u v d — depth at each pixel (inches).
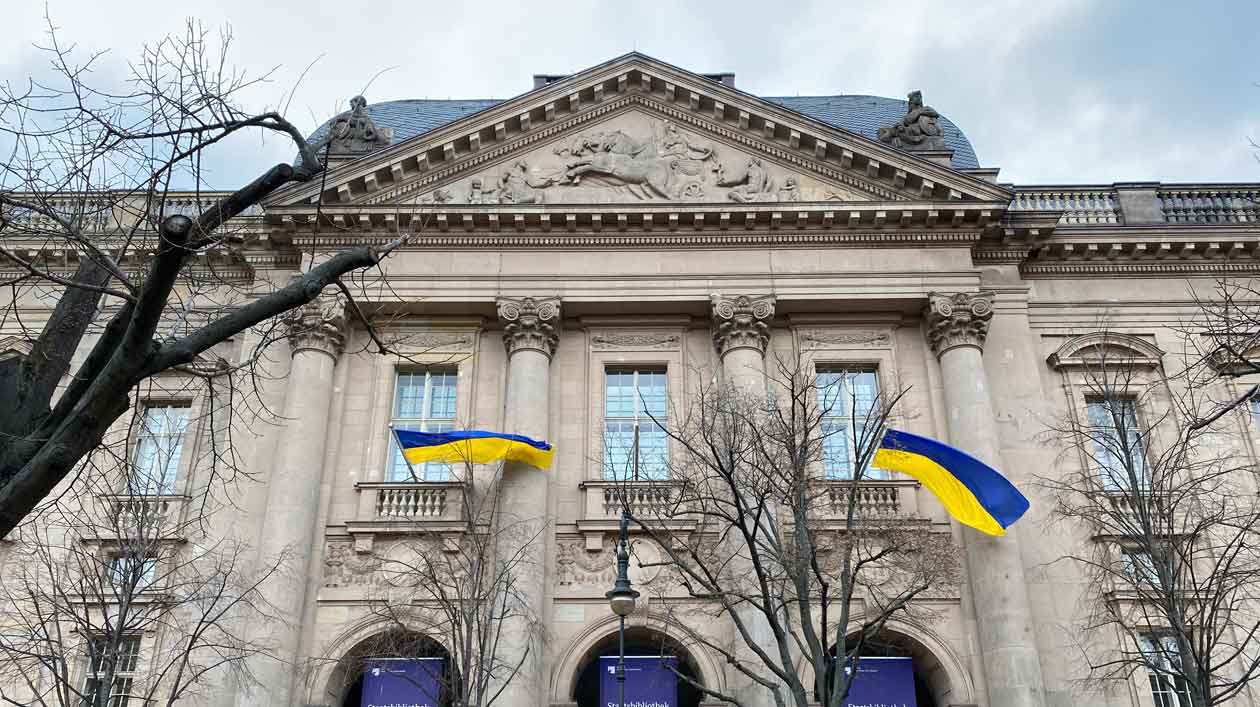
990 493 967.0
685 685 1061.8
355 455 1079.0
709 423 947.3
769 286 1123.9
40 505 1043.9
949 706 959.0
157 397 1115.9
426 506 1038.4
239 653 902.4
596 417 1102.4
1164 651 853.8
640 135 1195.9
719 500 831.1
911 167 1139.9
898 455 1000.2
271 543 989.8
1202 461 992.9
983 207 1121.4
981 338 1097.4
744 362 1087.6
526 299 1113.4
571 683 967.6
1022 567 989.8
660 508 989.8
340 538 1028.5
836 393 1117.1
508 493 1016.2
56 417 426.3
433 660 931.3
